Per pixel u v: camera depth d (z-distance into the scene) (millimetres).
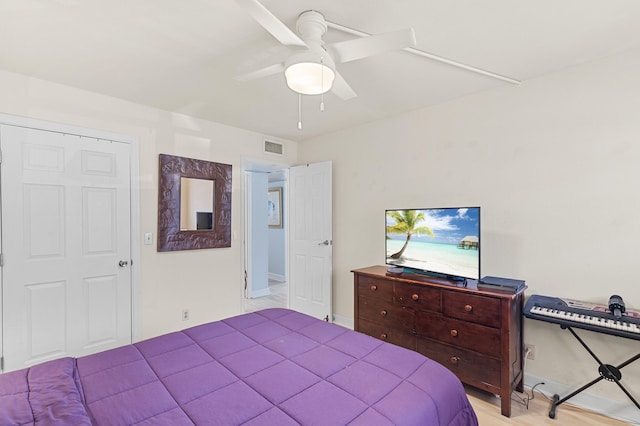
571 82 2221
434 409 1184
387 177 3350
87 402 1136
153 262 3043
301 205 4148
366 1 1510
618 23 1698
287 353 1559
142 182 2971
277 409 1110
